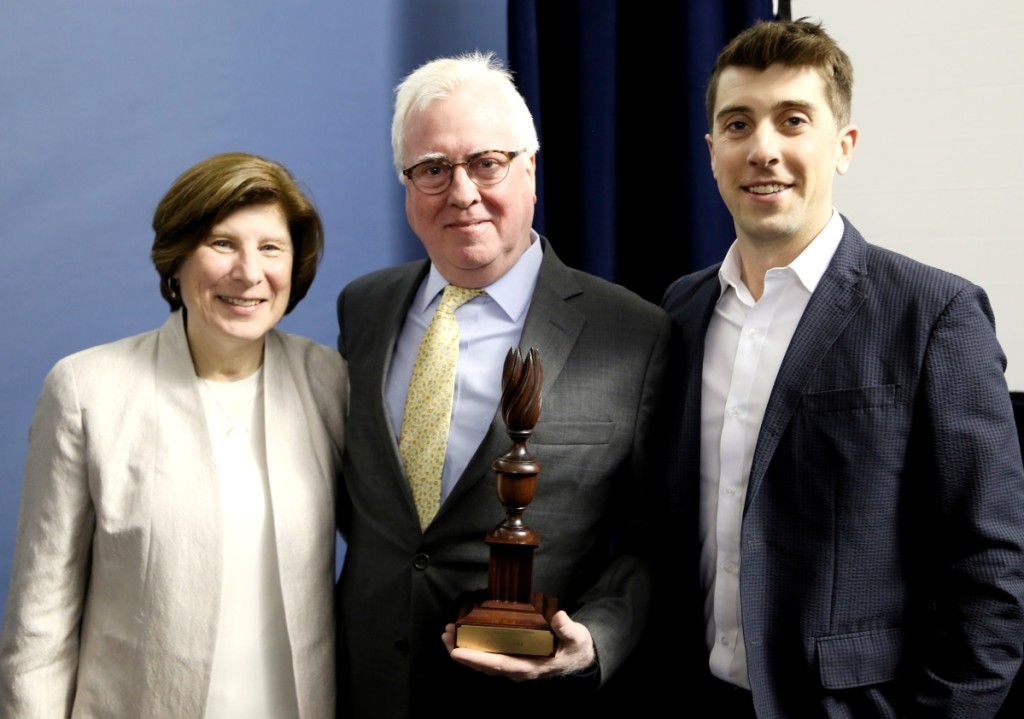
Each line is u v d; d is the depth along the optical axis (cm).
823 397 130
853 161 212
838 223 141
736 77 135
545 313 150
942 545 129
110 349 144
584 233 222
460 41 249
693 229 210
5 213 199
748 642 131
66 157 204
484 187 146
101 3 205
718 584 142
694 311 156
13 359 202
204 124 218
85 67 204
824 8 211
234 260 137
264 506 143
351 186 239
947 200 204
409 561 142
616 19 219
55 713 136
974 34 198
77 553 140
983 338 125
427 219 149
